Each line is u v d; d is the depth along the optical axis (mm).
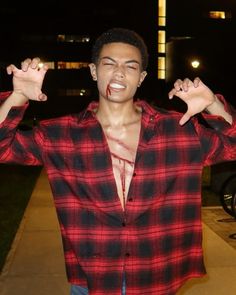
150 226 2197
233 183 7637
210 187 10117
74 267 2281
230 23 53500
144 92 52906
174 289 2277
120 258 2193
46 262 5562
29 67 2127
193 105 2176
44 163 2283
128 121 2314
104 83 2258
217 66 39625
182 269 2285
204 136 2281
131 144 2279
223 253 5883
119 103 2271
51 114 56719
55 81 58000
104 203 2188
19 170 13781
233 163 9406
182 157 2236
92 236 2201
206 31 53344
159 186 2201
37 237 6562
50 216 7770
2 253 5945
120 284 2205
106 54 2252
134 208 2170
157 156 2211
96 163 2209
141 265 2197
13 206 8844
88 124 2260
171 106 22281
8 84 44625
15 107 2191
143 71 2367
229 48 39625
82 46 58750
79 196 2215
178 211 2238
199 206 2283
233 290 4770
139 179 2186
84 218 2215
